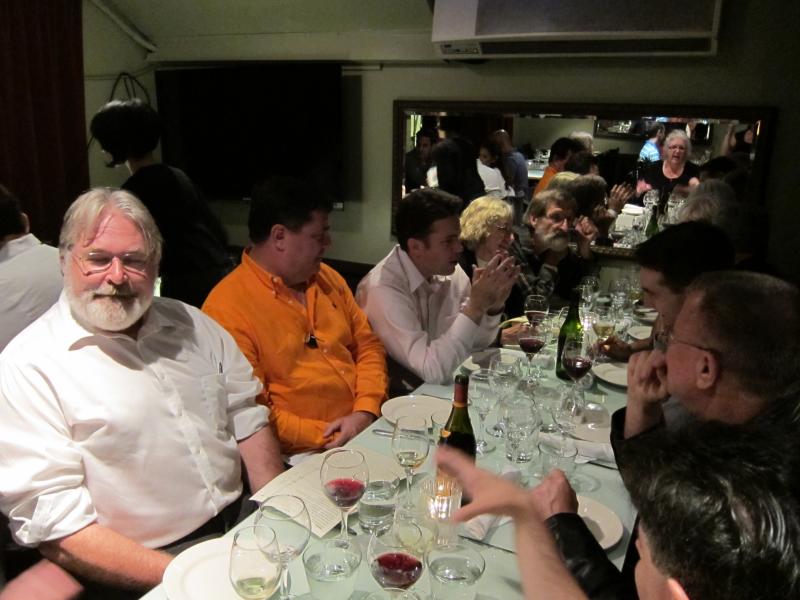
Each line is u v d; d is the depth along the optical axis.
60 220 4.65
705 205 2.74
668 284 1.79
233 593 1.09
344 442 1.94
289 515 1.25
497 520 1.31
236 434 1.78
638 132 3.70
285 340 1.99
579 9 3.37
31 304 2.23
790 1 3.24
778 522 0.60
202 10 4.66
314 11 4.33
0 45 4.12
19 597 1.35
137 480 1.49
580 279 3.28
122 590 1.39
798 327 1.19
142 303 1.54
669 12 3.23
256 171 4.89
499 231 2.89
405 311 2.25
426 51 4.18
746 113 3.43
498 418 1.78
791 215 3.50
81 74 4.59
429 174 4.34
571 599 0.91
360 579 1.17
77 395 1.45
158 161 5.42
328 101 4.49
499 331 2.56
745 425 0.75
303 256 1.97
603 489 1.48
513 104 3.97
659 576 0.67
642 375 1.50
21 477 1.36
